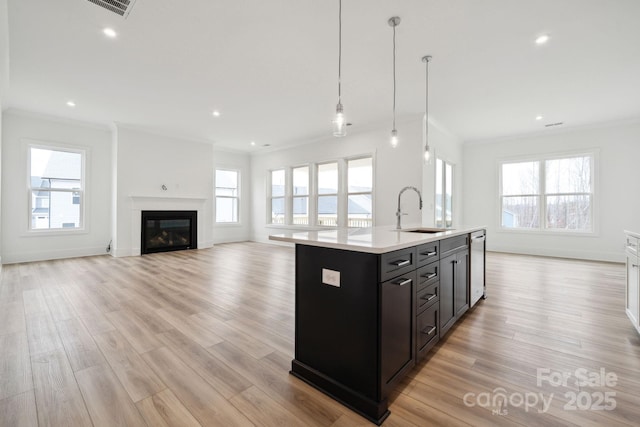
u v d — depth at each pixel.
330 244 1.56
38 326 2.42
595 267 4.84
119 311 2.77
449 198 6.44
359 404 1.45
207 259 5.54
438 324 2.08
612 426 1.33
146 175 6.09
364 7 2.37
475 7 2.36
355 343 1.50
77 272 4.37
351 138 6.21
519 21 2.53
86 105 4.68
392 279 1.52
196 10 2.42
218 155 7.89
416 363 1.77
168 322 2.52
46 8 2.38
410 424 1.36
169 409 1.45
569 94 4.13
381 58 3.18
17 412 1.41
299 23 2.58
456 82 3.76
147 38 2.82
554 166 5.99
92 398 1.52
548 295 3.34
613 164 5.36
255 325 2.47
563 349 2.07
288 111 4.98
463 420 1.38
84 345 2.10
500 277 4.16
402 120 5.34
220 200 8.07
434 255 2.02
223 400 1.52
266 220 8.15
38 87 3.97
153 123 5.68
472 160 6.92
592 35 2.72
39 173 5.25
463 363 1.89
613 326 2.46
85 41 2.87
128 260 5.36
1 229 4.84
